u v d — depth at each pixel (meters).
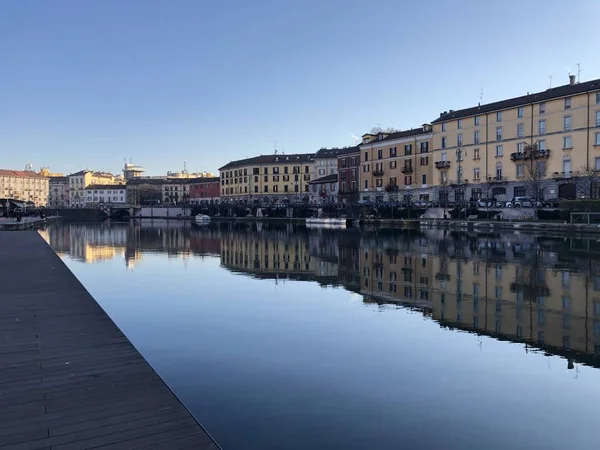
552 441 7.27
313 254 33.59
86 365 8.03
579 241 40.78
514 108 69.44
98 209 130.88
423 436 7.37
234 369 10.12
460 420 7.89
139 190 172.62
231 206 119.12
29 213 107.56
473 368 10.21
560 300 17.00
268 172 127.88
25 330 10.15
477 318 14.47
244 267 27.12
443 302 16.84
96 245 43.56
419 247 37.28
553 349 11.52
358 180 99.12
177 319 14.49
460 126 76.69
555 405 8.46
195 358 10.83
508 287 19.61
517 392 8.98
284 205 105.12
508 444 7.16
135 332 13.03
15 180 168.38
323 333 12.89
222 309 15.89
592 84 62.56
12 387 7.03
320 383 9.35
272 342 12.07
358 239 47.16
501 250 34.03
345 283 21.12
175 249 39.34
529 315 14.82
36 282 16.22
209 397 8.68
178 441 5.54
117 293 19.06
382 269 25.31
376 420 7.85
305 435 7.34
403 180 87.31
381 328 13.39
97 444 5.42
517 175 69.19
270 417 7.91
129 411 6.28
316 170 121.62
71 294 14.09
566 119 63.84
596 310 15.45
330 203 97.25
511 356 10.98
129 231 68.50
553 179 64.62
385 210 78.88
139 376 7.54
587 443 7.23
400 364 10.45
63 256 34.12
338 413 8.08
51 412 6.21
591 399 8.70
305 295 18.38
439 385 9.30
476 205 68.81
